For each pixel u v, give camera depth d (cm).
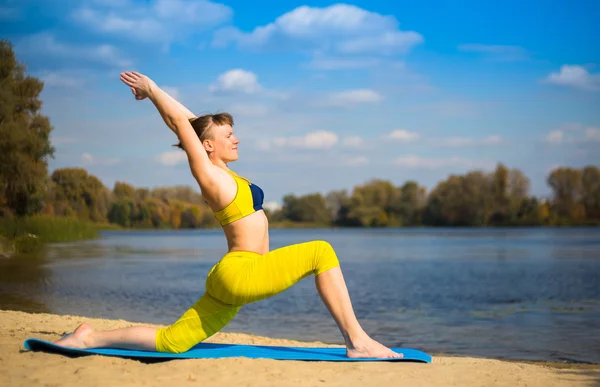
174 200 14625
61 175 7031
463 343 896
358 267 2939
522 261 3319
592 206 13888
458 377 426
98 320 798
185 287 1773
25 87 3309
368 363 459
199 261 3178
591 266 2889
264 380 400
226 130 471
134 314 1191
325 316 1188
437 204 15138
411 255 4069
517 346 868
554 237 8025
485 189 14450
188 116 486
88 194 7250
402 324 1115
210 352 484
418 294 1703
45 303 1334
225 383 392
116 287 1752
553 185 14050
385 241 7138
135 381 392
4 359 444
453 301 1527
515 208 14238
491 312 1300
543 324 1112
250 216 453
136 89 462
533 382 423
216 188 446
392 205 16888
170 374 411
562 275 2383
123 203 13388
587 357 779
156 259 3341
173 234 11238
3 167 3234
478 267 2889
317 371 428
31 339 470
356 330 470
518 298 1591
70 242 5284
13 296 1458
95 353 462
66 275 2105
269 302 1445
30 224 3719
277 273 437
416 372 434
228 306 458
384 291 1798
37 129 3384
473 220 14550
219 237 8875
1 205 3556
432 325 1102
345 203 17438
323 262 454
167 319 1124
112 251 4097
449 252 4434
